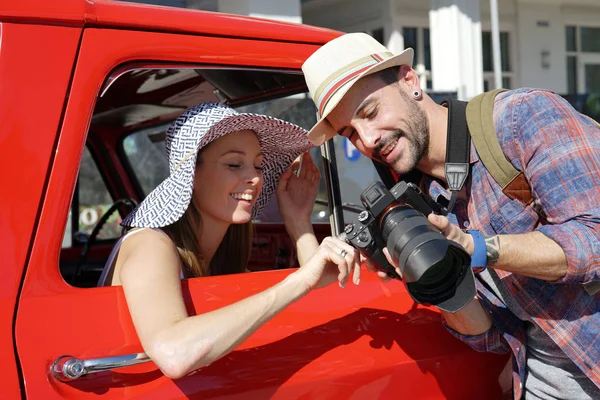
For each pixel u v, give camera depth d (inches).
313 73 70.9
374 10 410.6
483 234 65.5
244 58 67.8
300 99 96.3
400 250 55.7
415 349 68.9
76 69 58.1
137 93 91.9
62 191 56.9
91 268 118.0
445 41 326.6
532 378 73.9
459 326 68.7
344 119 71.8
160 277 58.9
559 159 61.8
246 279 66.1
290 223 86.7
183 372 53.8
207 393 58.2
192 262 71.9
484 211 68.5
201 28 65.0
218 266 85.3
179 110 102.6
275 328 64.1
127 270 59.3
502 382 75.4
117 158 122.7
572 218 60.7
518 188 65.9
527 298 67.0
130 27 61.1
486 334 69.8
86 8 58.7
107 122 115.9
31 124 56.0
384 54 71.7
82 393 54.5
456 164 67.7
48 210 56.2
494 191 67.2
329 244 60.3
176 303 57.6
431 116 71.7
